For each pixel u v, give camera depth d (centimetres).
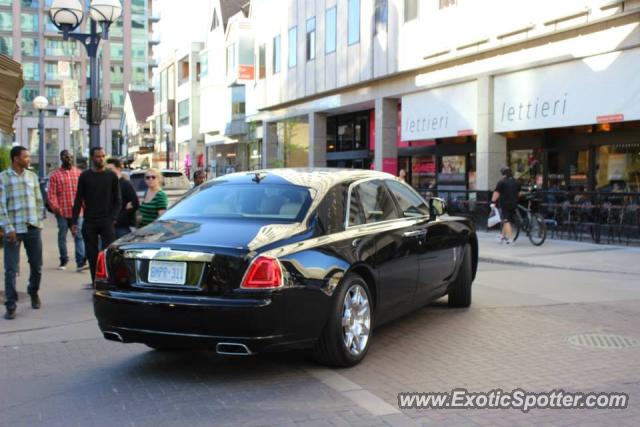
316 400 473
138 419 441
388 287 607
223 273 488
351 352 550
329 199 580
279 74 3306
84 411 460
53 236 1744
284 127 3166
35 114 9988
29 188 784
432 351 607
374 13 2442
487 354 596
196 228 547
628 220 1498
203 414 448
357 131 3003
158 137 6988
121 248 530
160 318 495
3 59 1019
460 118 2080
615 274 1123
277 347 491
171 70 6519
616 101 1566
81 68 10275
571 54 1664
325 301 516
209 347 493
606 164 1800
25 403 479
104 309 524
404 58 2270
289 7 3173
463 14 1984
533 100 1802
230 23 4094
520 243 1566
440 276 721
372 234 592
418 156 2650
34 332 701
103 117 1557
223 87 4812
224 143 4912
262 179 622
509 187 1533
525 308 809
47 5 10112
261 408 457
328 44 2795
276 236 518
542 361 573
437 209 710
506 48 1858
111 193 895
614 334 673
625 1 1491
